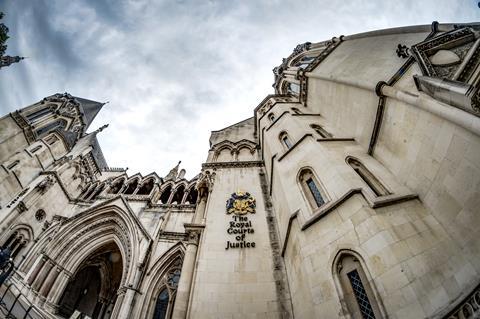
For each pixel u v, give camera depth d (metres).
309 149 12.91
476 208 6.70
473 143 6.93
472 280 5.81
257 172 20.05
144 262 17.98
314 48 27.41
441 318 5.25
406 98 9.13
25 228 24.39
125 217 21.30
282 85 30.41
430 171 8.51
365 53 14.20
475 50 7.36
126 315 14.73
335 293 7.34
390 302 6.09
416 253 6.72
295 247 10.48
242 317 10.41
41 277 18.38
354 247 7.55
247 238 13.96
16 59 27.72
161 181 30.69
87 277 27.77
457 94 6.80
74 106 46.62
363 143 12.64
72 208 29.47
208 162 21.69
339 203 8.91
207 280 11.91
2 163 28.59
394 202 8.38
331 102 16.06
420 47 9.14
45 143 34.38
